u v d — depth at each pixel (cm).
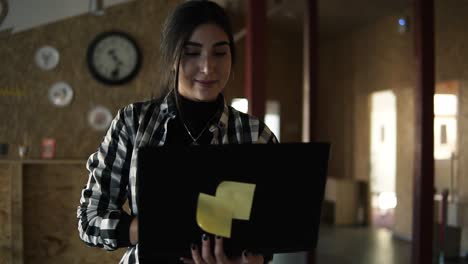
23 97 307
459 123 377
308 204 70
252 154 66
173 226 65
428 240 292
